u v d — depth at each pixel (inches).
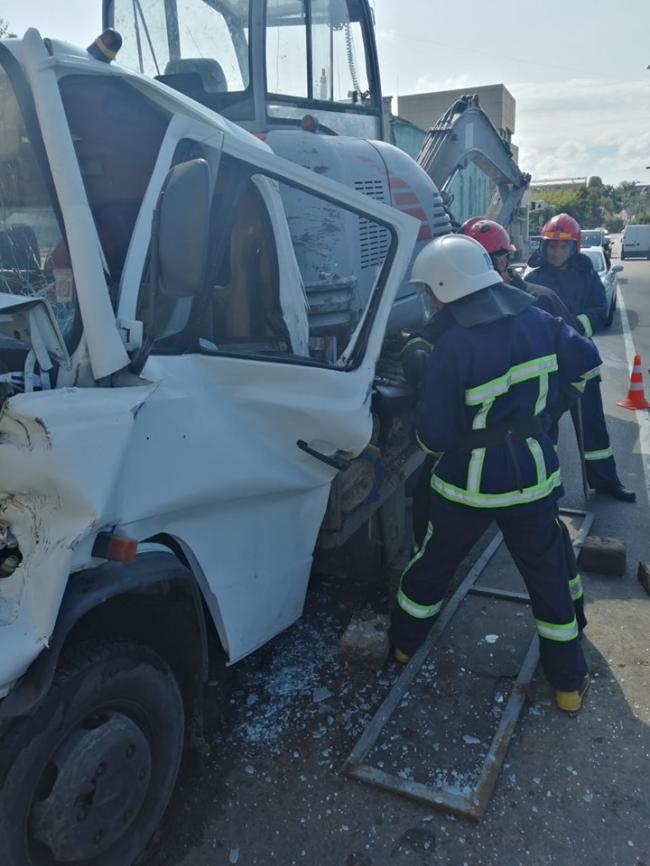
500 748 114.7
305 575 129.0
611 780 109.6
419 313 199.3
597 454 212.7
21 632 77.2
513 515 119.6
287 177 112.0
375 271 163.3
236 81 161.2
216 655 142.8
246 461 106.7
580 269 202.4
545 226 204.5
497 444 119.0
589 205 3253.0
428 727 121.3
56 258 88.9
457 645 143.1
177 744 100.0
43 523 78.7
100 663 86.4
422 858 98.2
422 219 192.4
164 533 97.5
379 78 209.0
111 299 90.7
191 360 102.0
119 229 97.3
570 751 115.4
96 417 78.9
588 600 158.9
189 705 107.9
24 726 79.2
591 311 200.2
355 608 159.8
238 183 107.3
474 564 173.5
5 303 81.5
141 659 91.8
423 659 138.1
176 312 99.3
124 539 83.7
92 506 77.2
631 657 137.6
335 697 131.0
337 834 102.9
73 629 89.5
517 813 104.6
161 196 90.0
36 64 85.2
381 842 101.1
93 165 95.3
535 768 112.4
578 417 201.8
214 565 107.1
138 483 89.4
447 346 118.5
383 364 171.6
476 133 299.7
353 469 134.2
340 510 134.6
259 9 155.3
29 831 82.0
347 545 167.9
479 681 132.2
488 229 167.3
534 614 124.3
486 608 155.6
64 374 86.1
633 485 227.1
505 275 169.9
